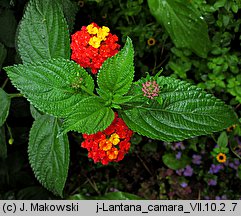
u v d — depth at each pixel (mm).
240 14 299
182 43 271
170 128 186
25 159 312
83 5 304
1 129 242
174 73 292
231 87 286
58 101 186
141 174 333
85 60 200
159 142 329
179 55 290
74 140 319
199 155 316
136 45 307
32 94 184
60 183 221
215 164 309
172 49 291
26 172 309
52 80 185
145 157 332
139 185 333
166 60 318
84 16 311
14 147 299
